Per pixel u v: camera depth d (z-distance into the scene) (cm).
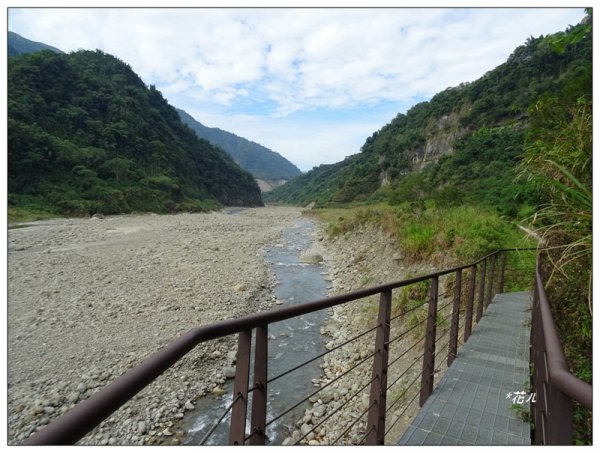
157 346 644
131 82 7431
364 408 450
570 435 88
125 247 1698
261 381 131
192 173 7075
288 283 1172
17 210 3081
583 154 228
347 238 1702
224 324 109
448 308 602
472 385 320
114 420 449
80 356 604
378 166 7288
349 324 746
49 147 4031
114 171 4722
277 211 7119
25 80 4888
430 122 6881
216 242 1995
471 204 1374
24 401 481
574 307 262
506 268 798
